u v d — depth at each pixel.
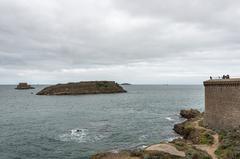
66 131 64.81
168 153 36.00
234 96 44.84
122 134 61.12
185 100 168.25
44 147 50.22
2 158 44.03
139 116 92.94
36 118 88.75
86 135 60.12
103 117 90.69
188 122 61.34
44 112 106.88
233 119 45.09
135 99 179.50
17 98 192.62
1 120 84.31
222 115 48.16
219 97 49.09
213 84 51.09
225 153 36.03
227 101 46.69
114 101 163.00
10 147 50.44
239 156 33.88
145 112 105.25
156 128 68.44
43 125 73.88
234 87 44.81
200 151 37.12
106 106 132.00
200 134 47.12
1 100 173.12
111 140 55.16
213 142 42.25
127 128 68.75
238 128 43.50
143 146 49.88
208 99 53.38
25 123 77.81
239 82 43.44
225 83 47.03
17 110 114.88
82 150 47.97
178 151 36.91
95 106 132.12
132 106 131.38
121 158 36.12
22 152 47.19
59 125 73.69
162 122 78.56
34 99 182.12
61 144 52.25
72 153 46.31
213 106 51.25
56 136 59.22
